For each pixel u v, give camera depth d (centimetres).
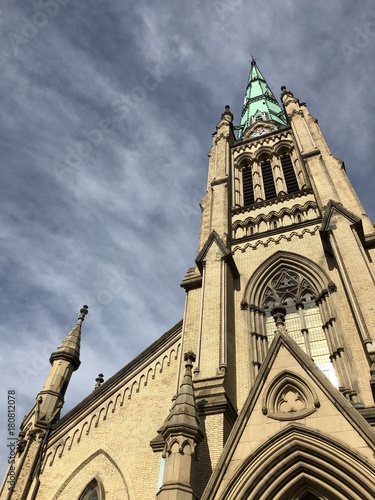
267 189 3206
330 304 1961
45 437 2080
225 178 3189
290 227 2491
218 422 1466
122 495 1714
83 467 1912
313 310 2056
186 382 1449
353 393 1556
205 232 2712
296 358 1370
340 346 1755
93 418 2109
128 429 1973
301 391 1286
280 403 1288
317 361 1820
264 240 2506
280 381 1328
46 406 2200
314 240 2338
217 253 2334
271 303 2177
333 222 2155
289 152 3469
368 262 1873
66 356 2442
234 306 2158
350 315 1858
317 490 1131
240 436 1227
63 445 2052
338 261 1941
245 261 2425
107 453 1906
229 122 4203
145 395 2089
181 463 1183
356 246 1966
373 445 1087
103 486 1784
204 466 1344
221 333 1858
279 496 1120
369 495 1038
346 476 1081
